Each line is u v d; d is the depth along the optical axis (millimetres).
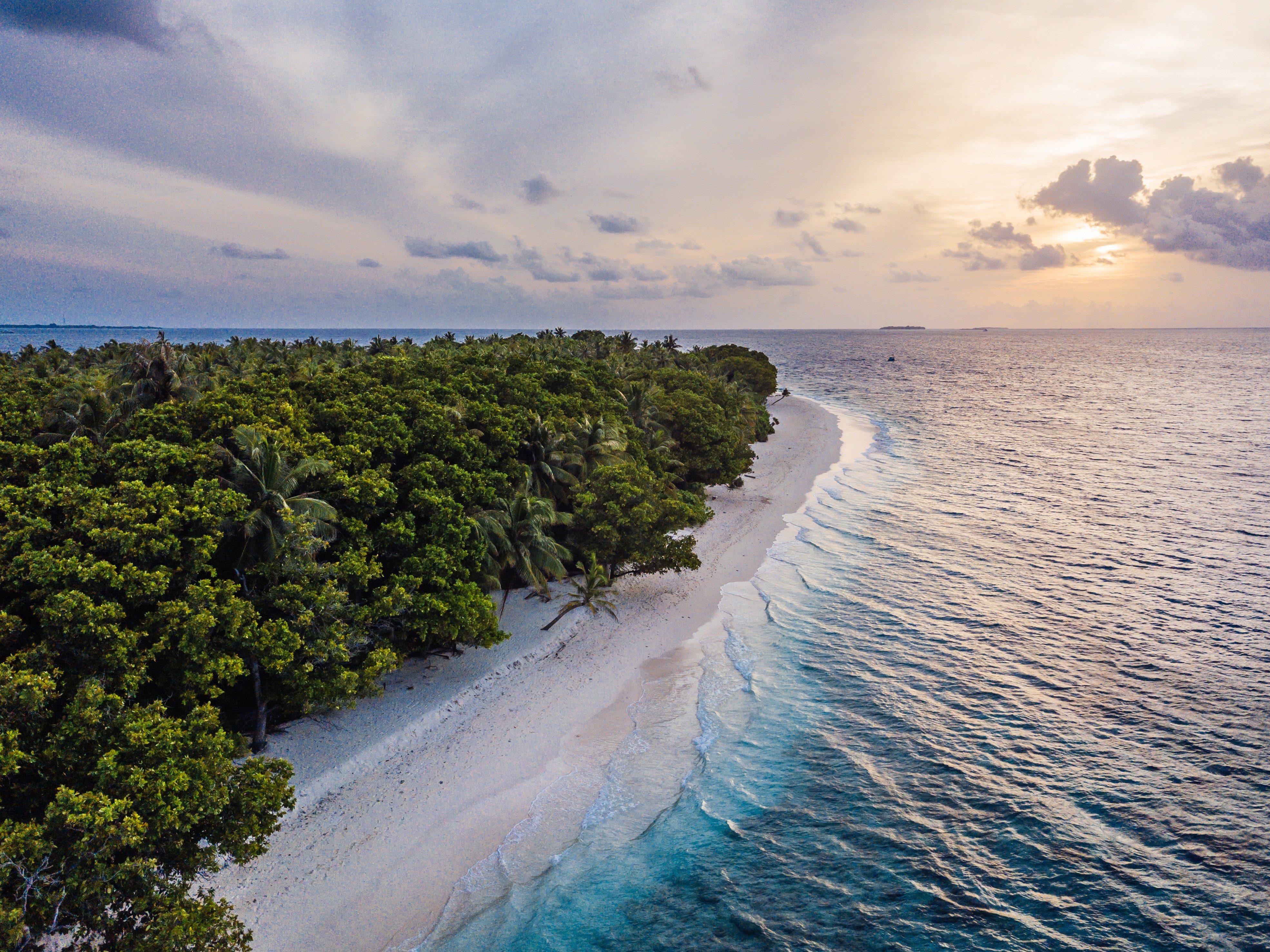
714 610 38469
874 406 136625
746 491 64188
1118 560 46375
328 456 30938
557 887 19781
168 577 20031
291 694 23891
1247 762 25156
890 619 37531
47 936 15211
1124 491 65188
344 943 17891
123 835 13789
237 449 28906
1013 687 30625
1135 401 138250
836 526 54188
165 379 42125
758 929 18531
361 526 27750
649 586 40594
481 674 29562
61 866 13695
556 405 51250
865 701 29594
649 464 49938
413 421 38000
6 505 20578
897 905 19406
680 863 20781
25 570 18531
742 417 80375
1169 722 27844
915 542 50219
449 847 21078
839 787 24219
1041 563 45906
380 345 107812
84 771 15500
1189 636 35156
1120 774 24750
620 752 25875
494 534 32812
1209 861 20703
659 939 18234
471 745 25656
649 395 64500
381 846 20938
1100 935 18328
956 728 27688
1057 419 114750
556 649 32562
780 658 33281
